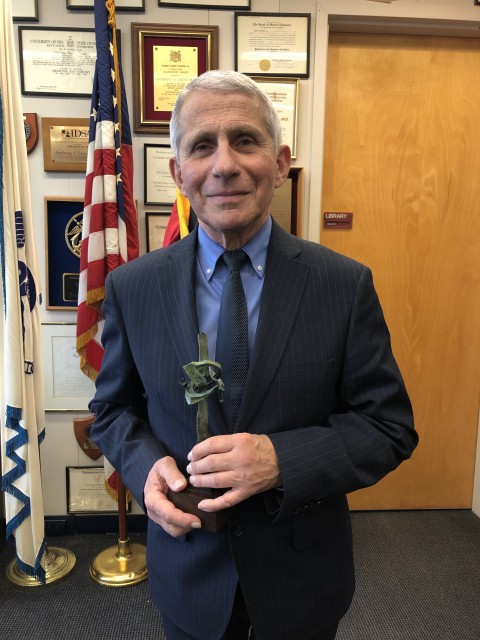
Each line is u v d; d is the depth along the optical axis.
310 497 0.66
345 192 2.00
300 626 0.73
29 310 1.61
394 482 2.21
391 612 1.58
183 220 1.64
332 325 0.72
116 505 2.00
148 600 1.64
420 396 2.16
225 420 0.70
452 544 1.96
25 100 1.80
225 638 0.79
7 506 1.63
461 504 2.23
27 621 1.55
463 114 1.98
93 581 1.74
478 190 2.04
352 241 2.03
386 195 2.01
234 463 0.62
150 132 1.81
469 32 1.89
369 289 0.75
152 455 0.73
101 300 1.67
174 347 0.73
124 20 1.76
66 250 1.89
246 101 0.66
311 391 0.71
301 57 1.79
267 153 0.68
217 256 0.76
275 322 0.71
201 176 0.68
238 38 1.78
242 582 0.70
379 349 0.75
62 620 1.55
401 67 1.94
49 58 1.77
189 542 0.75
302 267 0.75
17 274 1.55
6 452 1.59
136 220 1.75
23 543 1.63
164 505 0.65
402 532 2.04
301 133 1.85
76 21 1.76
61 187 1.85
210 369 0.62
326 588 0.75
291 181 1.89
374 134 1.97
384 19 1.81
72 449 1.98
